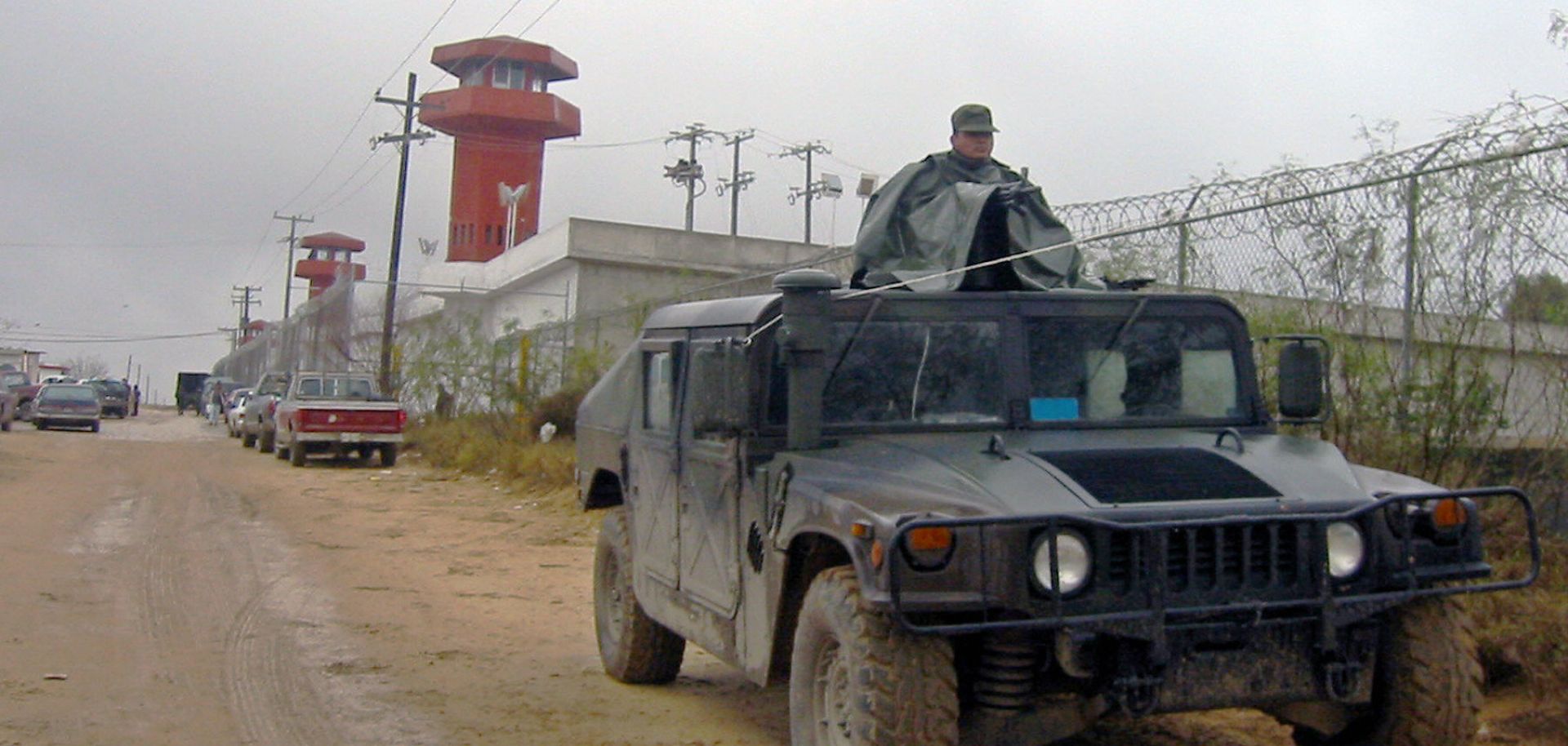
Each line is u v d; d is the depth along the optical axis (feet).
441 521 54.39
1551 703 20.31
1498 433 23.91
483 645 29.40
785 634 17.62
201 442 116.88
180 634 29.68
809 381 17.72
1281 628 15.10
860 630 15.17
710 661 27.81
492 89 158.30
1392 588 15.29
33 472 73.26
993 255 19.66
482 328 126.00
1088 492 15.24
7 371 156.46
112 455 92.63
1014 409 18.61
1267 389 26.86
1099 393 18.97
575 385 75.82
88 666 26.05
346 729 22.04
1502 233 23.06
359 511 57.93
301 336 172.24
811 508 16.37
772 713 23.16
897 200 20.81
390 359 112.57
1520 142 22.27
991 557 14.35
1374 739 16.28
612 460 25.05
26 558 40.09
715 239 107.55
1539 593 22.22
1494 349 23.54
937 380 18.69
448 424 93.45
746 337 19.02
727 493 19.22
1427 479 24.66
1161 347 19.45
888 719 14.84
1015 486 15.34
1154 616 14.44
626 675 25.05
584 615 33.60
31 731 21.29
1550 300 22.40
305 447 83.92
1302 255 26.58
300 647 28.66
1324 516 14.99
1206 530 14.83
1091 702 15.21
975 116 21.04
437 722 22.53
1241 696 14.96
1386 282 25.11
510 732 21.88
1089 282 21.44
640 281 105.19
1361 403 25.55
